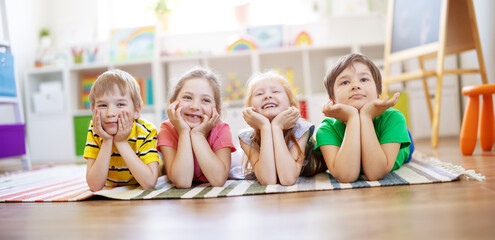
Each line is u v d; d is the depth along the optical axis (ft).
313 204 2.27
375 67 3.30
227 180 3.70
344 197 2.44
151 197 2.84
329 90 3.40
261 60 10.03
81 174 5.09
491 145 4.85
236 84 9.33
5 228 2.11
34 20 10.25
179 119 3.24
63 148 9.18
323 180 3.22
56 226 2.09
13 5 9.52
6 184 4.38
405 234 1.57
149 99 9.23
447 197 2.23
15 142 6.76
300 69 9.97
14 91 6.99
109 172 3.47
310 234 1.65
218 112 3.59
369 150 2.95
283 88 3.44
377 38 9.05
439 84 5.97
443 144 6.65
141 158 3.31
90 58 9.49
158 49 9.39
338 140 3.26
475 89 4.56
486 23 6.72
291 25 9.93
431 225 1.67
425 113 8.80
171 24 10.52
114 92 3.12
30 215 2.47
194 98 3.31
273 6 10.44
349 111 3.02
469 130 4.64
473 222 1.68
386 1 9.78
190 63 9.16
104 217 2.26
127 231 1.89
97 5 10.60
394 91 8.75
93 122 3.08
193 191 3.02
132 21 11.12
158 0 10.00
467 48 6.05
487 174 3.05
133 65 9.86
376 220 1.81
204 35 10.36
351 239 1.54
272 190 2.82
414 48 6.68
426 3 6.58
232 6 10.66
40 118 9.28
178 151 3.24
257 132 3.36
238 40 9.15
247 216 2.06
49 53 10.25
